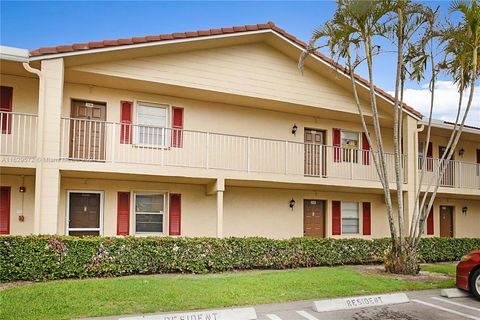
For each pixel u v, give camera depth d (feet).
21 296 23.29
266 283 29.27
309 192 51.65
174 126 43.39
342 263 42.14
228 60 42.45
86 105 40.29
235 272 35.63
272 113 49.06
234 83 42.50
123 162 37.40
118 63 37.58
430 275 35.32
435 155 61.67
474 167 61.00
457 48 36.68
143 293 25.07
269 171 47.62
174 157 42.88
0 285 27.68
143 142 41.83
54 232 32.37
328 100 47.65
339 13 34.94
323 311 23.65
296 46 43.70
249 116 47.60
